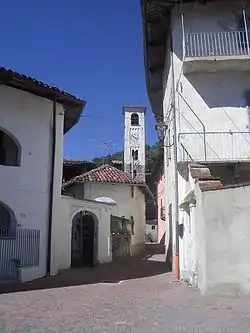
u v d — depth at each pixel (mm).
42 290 12352
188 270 13680
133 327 7164
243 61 15250
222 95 15789
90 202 20766
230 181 15219
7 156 16297
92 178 26016
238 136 15422
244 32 16062
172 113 16609
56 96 16609
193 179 12750
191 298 10203
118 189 27094
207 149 15344
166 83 19734
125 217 26984
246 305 8969
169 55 17828
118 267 19719
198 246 11555
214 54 15695
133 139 54938
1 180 14805
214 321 7422
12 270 14352
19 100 15758
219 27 16297
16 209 15047
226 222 10633
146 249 33031
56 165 16844
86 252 21062
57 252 16672
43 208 16016
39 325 7516
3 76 14164
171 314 8234
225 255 10508
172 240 17609
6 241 14508
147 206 52312
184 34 16141
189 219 13477
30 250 15211
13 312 8891
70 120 19562
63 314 8594
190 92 15883
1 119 15117
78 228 20953
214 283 10453
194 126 15656
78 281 14555
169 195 19484
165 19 17375
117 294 11484
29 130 15930
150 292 11750
